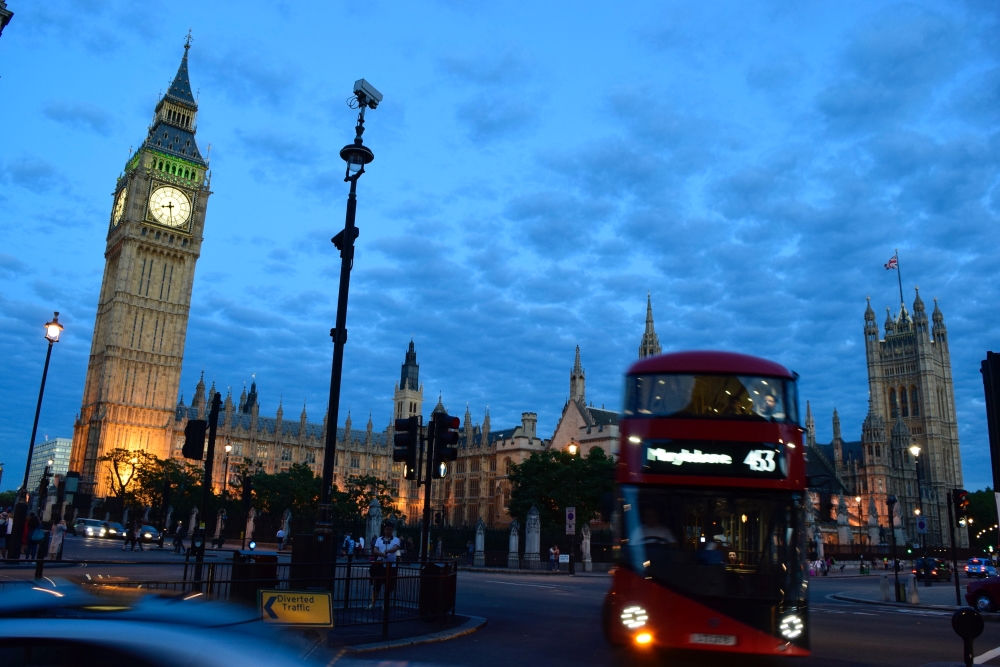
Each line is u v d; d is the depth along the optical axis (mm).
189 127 148625
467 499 141125
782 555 13672
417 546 66000
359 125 20297
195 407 151000
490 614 21641
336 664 5758
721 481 14117
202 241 148750
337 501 97812
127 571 29328
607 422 108875
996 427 18328
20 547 29172
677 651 15719
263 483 96312
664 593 13617
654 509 14188
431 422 24062
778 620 13305
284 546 65250
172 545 64938
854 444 160875
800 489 14047
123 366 131875
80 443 135750
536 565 54719
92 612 4750
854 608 31891
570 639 17094
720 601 13438
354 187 19938
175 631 4559
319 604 13969
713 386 14750
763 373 14781
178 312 139125
